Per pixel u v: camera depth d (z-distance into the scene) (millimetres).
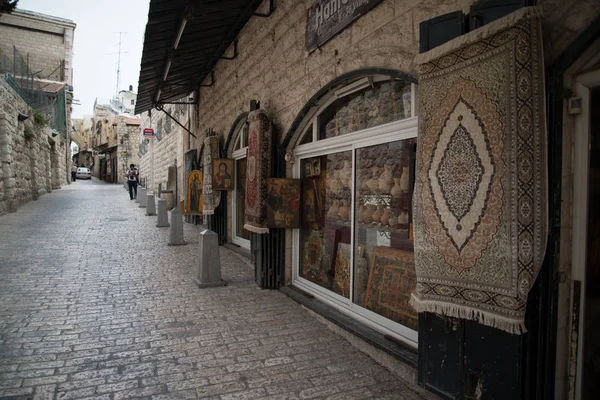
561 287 2207
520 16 2045
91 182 41719
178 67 8703
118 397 2875
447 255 2412
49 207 15352
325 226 4945
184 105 14398
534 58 2053
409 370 3139
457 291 2361
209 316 4574
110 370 3273
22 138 14852
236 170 8812
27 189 15820
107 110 54781
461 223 2332
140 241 9508
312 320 4500
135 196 22109
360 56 3693
